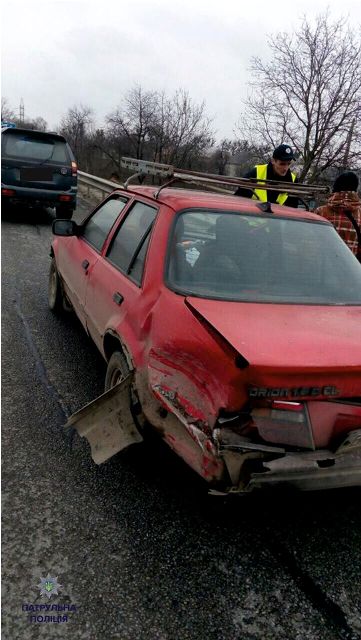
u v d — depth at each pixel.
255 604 2.18
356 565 2.45
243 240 3.05
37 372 4.18
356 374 2.17
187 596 2.19
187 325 2.40
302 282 2.96
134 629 2.02
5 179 10.26
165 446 2.96
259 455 2.07
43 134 10.56
